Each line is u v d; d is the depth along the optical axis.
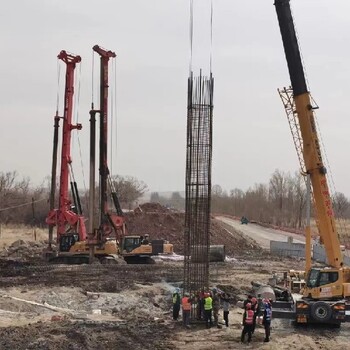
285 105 25.84
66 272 40.22
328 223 25.78
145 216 65.56
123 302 30.73
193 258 25.95
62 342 21.08
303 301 25.14
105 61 43.25
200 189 25.78
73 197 46.53
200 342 22.50
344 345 22.61
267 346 22.16
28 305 28.84
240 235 72.50
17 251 54.50
